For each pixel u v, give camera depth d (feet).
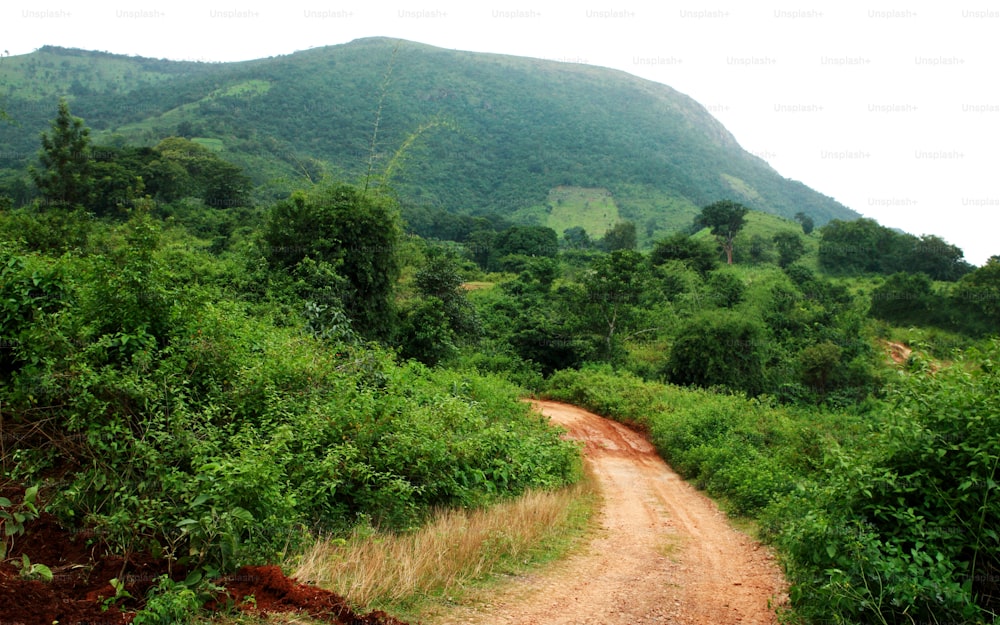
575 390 99.76
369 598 16.90
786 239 275.80
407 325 76.28
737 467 49.26
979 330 162.40
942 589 16.17
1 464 18.81
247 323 36.01
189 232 128.26
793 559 22.12
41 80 536.83
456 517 26.91
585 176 586.04
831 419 72.95
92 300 23.11
